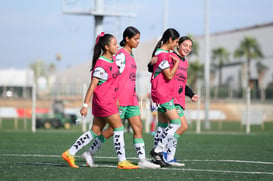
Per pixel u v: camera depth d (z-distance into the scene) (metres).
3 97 110.19
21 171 23.14
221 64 190.75
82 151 37.72
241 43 184.75
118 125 24.72
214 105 126.38
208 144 47.66
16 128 85.69
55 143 46.97
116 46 24.42
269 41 182.25
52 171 23.16
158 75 26.39
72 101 107.00
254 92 124.62
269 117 122.12
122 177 21.59
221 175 22.78
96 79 24.23
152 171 23.94
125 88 25.34
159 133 27.73
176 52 28.17
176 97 27.59
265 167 26.66
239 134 67.00
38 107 117.75
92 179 20.78
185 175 22.64
